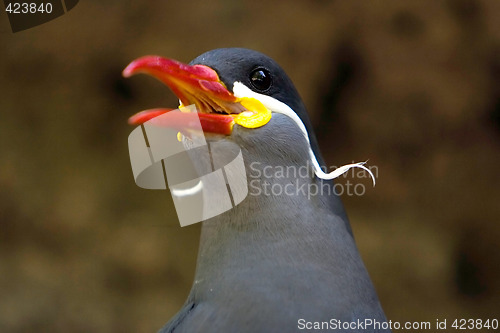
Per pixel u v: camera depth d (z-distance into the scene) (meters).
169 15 13.68
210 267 7.05
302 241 6.91
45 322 14.50
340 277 6.85
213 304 6.74
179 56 13.70
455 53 14.02
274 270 6.77
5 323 14.34
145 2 13.64
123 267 14.77
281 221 6.98
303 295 6.65
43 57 13.85
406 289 14.73
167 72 6.98
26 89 14.12
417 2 13.85
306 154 7.26
